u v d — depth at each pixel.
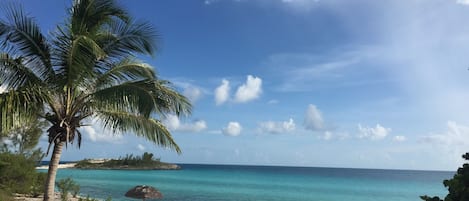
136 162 133.62
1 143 23.09
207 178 77.94
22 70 11.55
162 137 13.23
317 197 42.91
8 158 22.77
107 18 12.09
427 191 57.62
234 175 97.75
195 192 42.41
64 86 11.64
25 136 23.75
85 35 11.29
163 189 45.69
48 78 11.85
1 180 22.50
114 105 11.33
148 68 12.22
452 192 5.09
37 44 11.66
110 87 11.56
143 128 12.91
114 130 12.78
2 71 11.29
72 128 11.95
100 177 70.19
